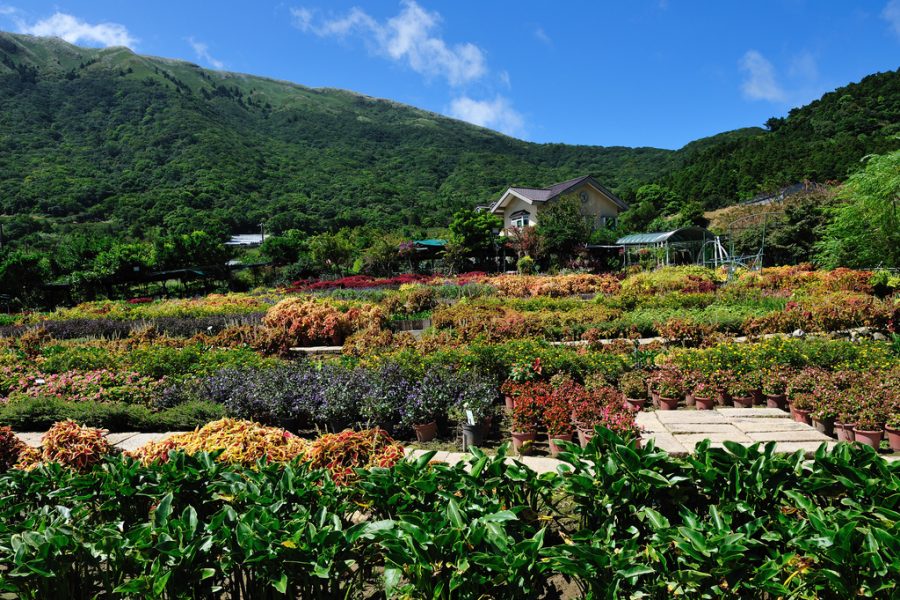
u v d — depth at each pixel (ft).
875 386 19.36
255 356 32.07
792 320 37.37
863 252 63.41
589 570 7.23
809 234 93.86
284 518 8.93
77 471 13.76
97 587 9.37
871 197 59.82
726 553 6.95
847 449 9.47
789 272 66.54
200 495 10.32
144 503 10.61
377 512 10.11
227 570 7.92
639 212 176.14
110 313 66.08
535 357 25.18
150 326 46.16
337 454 12.01
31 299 95.04
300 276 107.24
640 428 16.98
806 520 8.09
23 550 8.04
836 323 36.42
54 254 116.47
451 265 105.70
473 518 8.64
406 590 7.73
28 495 11.19
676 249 103.96
